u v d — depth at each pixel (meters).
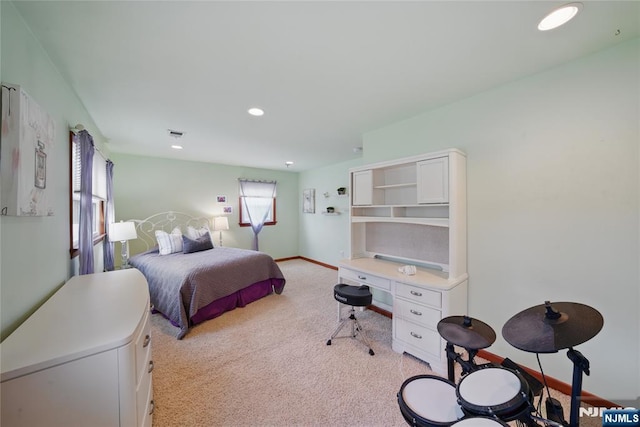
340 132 3.15
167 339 2.48
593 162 1.61
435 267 2.55
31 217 1.30
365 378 1.90
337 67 1.72
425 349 2.05
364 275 2.56
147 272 3.27
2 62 1.07
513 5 1.19
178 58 1.60
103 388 0.94
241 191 5.65
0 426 0.81
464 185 2.18
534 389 1.16
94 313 1.21
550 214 1.78
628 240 1.50
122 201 4.30
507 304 1.99
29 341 0.95
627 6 1.20
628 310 1.51
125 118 2.62
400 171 2.78
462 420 0.88
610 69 1.54
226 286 3.10
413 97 2.19
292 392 1.75
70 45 1.44
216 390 1.77
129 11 1.20
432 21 1.29
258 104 2.31
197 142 3.61
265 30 1.35
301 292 3.94
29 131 1.17
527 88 1.86
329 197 5.57
